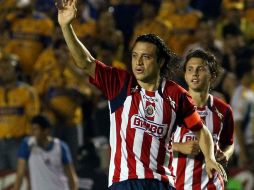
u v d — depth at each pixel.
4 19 34.19
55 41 32.47
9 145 29.92
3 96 30.00
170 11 36.59
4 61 30.00
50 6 37.47
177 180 18.47
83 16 35.34
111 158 15.19
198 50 18.38
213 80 18.55
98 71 15.05
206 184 18.38
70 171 27.72
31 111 30.14
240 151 29.97
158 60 15.14
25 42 33.59
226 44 35.72
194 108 15.41
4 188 29.44
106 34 34.53
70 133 30.89
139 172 14.91
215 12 39.97
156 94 15.09
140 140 14.93
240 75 33.06
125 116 15.01
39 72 32.06
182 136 18.22
